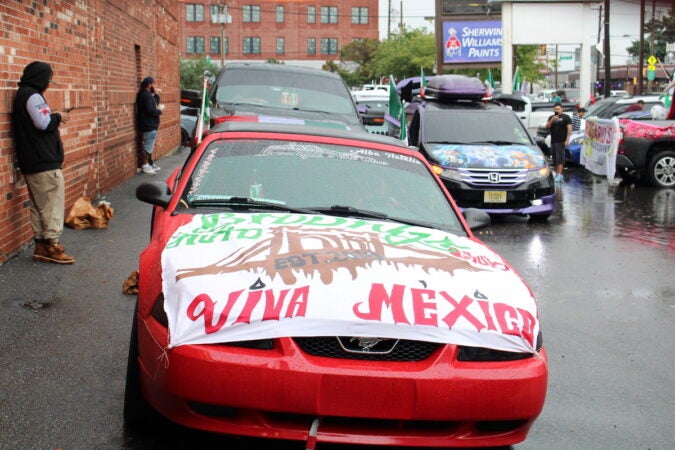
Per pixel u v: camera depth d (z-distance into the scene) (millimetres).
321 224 4305
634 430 4465
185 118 24453
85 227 9570
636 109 20422
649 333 6379
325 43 88062
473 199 11586
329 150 5172
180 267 3723
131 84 14867
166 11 19891
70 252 8211
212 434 4105
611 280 8172
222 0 83000
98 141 11672
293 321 3355
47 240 7609
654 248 9930
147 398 3668
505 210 11688
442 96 13906
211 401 3299
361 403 3316
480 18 40938
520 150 12211
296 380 3277
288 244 3912
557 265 8859
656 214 12844
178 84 22969
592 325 6574
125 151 14250
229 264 3688
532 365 3541
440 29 41062
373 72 75188
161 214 4777
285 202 4668
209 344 3346
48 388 4648
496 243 10164
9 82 7410
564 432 4398
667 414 4715
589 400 4898
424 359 3434
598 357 5750
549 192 11836
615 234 10938
